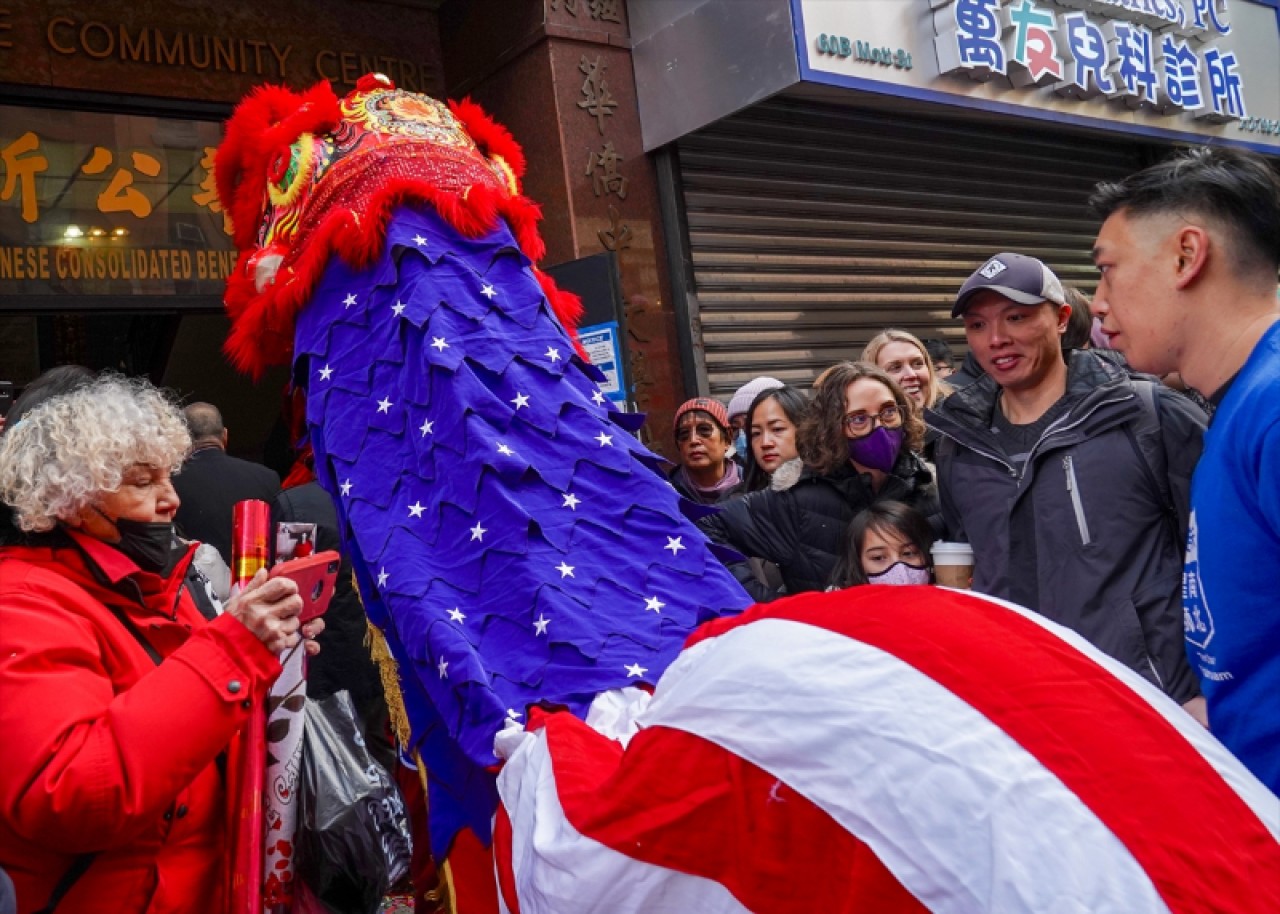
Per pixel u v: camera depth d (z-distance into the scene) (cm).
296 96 276
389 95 271
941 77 638
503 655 198
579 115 585
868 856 119
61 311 508
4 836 173
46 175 506
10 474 186
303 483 347
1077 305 298
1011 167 788
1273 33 823
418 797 244
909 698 124
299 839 204
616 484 223
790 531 321
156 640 196
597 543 214
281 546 222
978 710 122
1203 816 116
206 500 399
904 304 713
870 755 122
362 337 242
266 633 185
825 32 579
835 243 685
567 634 194
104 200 518
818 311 673
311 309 252
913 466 315
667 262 614
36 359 657
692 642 160
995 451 264
